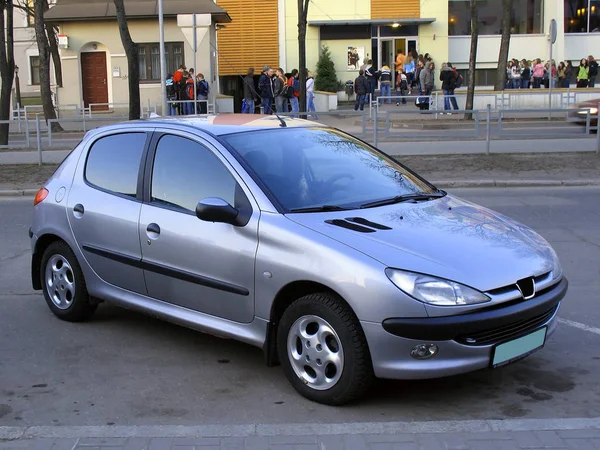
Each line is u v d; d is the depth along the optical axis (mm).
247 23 36031
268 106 25938
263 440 3844
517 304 4188
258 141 5180
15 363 5168
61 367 5090
